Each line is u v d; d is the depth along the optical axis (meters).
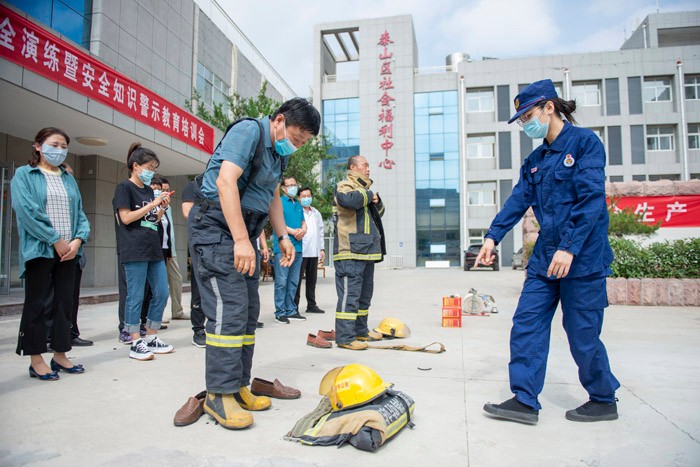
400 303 8.21
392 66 33.44
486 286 12.26
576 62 31.33
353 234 4.19
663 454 1.96
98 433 2.16
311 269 6.78
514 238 31.16
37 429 2.20
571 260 2.22
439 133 32.94
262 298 8.95
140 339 3.76
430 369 3.37
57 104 7.52
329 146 16.75
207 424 2.29
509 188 31.69
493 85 32.19
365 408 2.13
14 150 9.78
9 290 9.30
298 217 6.15
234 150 2.30
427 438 2.13
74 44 7.74
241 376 2.36
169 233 5.93
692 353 3.96
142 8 13.48
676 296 7.48
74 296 4.27
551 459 1.91
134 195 3.91
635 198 11.12
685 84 30.44
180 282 6.11
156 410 2.48
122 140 9.90
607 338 4.68
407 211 32.84
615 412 2.37
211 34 18.36
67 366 3.23
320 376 3.18
